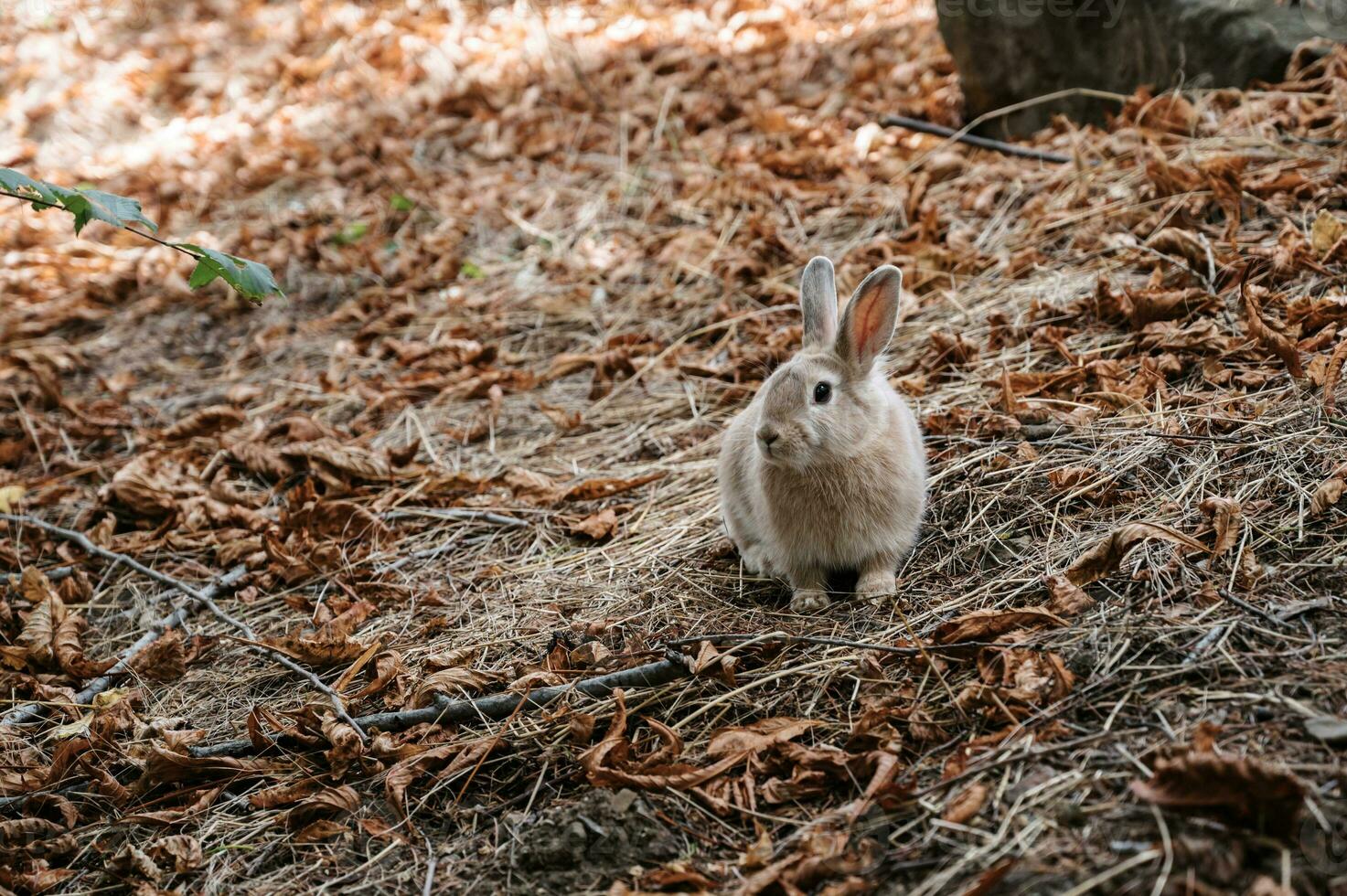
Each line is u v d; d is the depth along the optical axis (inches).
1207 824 130.3
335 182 504.4
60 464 326.6
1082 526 201.8
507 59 582.2
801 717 174.1
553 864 153.7
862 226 371.2
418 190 480.7
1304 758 137.6
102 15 687.1
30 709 214.1
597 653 197.8
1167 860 127.2
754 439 199.5
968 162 393.4
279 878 164.1
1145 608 173.9
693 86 530.3
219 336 410.3
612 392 322.7
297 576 255.4
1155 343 249.0
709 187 422.9
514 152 501.4
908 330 299.1
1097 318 271.1
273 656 225.6
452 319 385.4
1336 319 231.5
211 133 575.5
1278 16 359.6
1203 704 150.9
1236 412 215.5
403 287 413.1
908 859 140.1
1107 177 336.5
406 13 650.8
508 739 182.2
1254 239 277.1
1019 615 176.4
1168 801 132.4
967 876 134.8
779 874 140.3
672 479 272.8
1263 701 148.5
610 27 601.9
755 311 339.9
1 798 186.9
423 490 283.7
